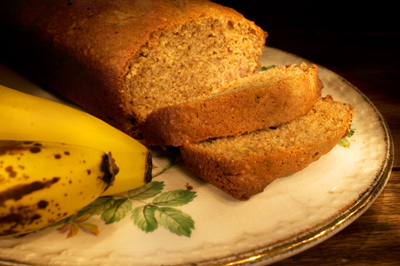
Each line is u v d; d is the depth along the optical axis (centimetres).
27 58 33
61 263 21
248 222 23
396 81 37
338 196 24
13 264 20
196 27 30
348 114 28
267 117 26
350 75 38
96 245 22
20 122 23
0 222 19
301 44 43
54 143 21
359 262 22
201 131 25
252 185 24
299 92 27
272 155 24
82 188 20
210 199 24
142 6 29
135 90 28
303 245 21
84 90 30
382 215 25
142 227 22
